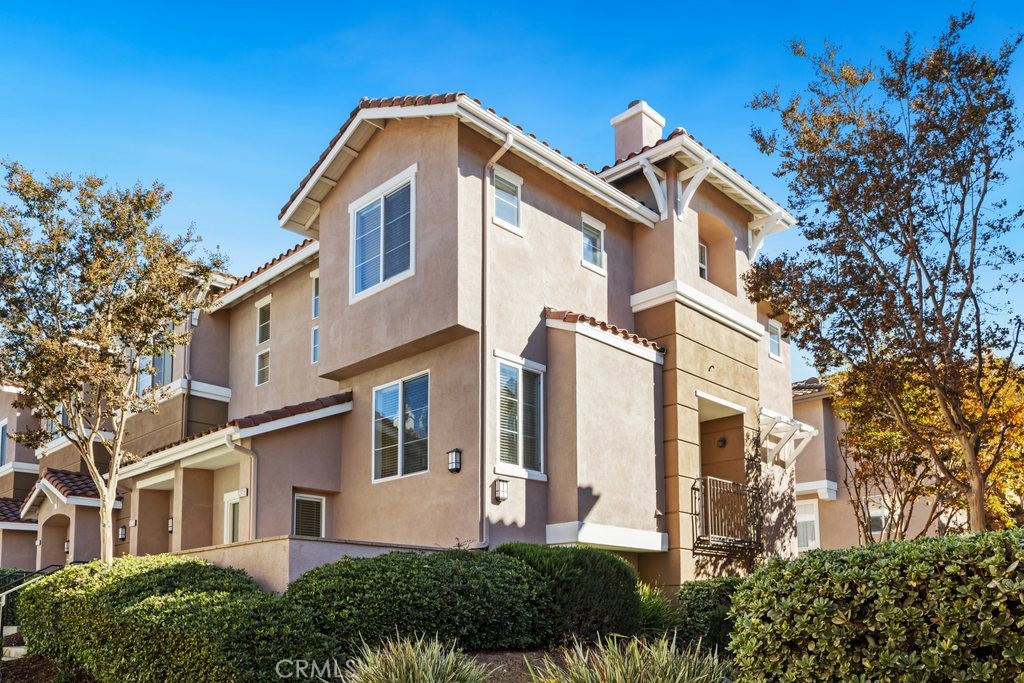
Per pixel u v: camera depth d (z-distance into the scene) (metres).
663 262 19.50
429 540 16.05
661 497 17.89
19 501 28.47
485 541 15.12
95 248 16.88
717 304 20.03
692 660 8.54
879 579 7.25
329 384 21.25
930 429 18.16
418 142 17.12
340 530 17.94
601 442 16.78
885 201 16.53
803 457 28.94
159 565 13.09
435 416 16.50
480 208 16.56
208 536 19.17
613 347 17.55
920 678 6.77
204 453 18.11
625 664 8.39
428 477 16.34
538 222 17.78
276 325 23.70
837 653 7.32
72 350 16.19
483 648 11.55
